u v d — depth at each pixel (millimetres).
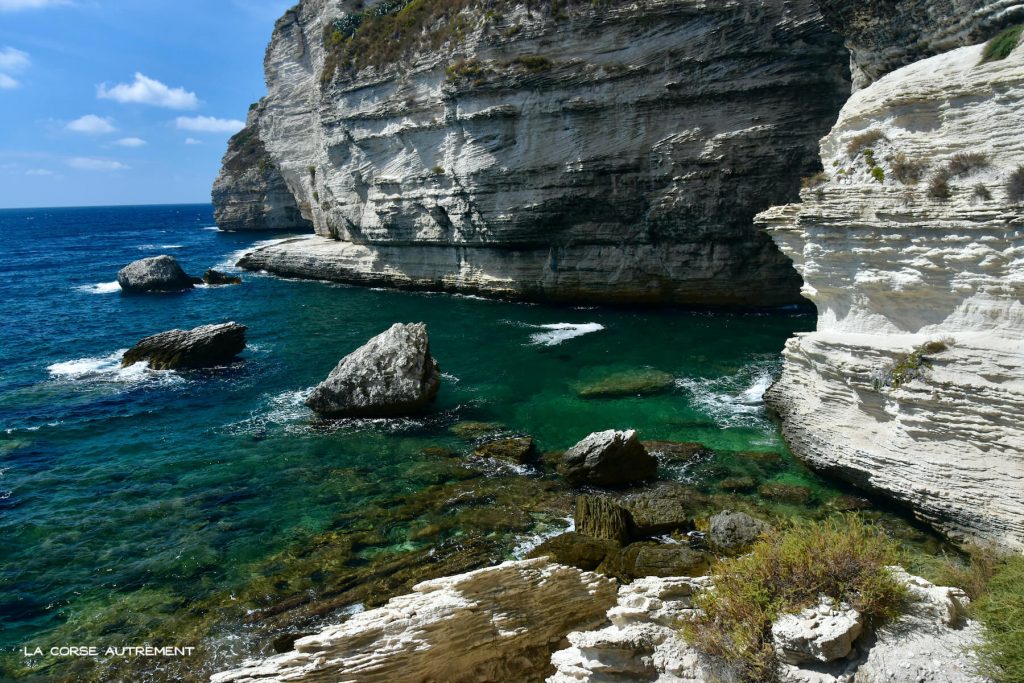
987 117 13820
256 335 34375
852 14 21438
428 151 42188
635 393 23172
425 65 40594
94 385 26219
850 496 15227
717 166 32406
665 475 16906
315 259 51875
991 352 12656
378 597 12117
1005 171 13242
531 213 36875
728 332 31047
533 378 25391
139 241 94000
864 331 15703
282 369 28078
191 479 17625
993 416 12445
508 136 36594
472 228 40281
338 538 14344
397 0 51000
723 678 7785
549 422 20969
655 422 20547
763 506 15094
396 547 13898
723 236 33812
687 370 25594
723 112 32062
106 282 53844
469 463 18047
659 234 35219
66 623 11797
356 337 33406
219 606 12117
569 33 33969
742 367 25656
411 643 9055
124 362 28969
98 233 117375
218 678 8969
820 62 30156
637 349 28750
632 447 16469
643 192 34469
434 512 15359
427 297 43281
